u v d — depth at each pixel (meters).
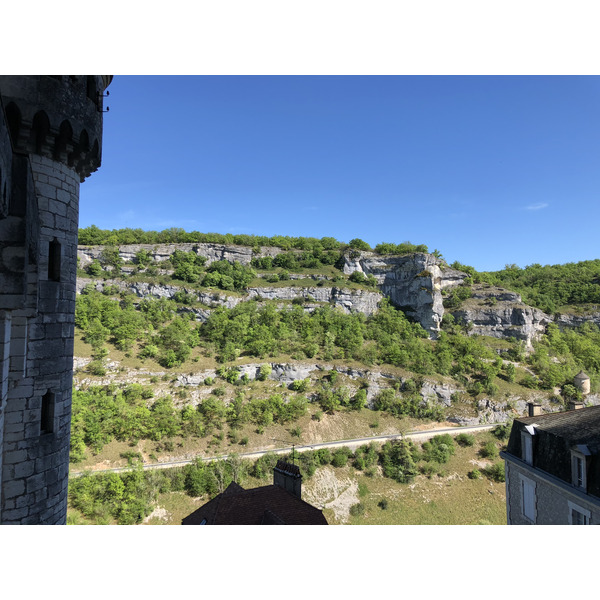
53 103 12.18
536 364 100.00
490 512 54.69
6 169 7.10
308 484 57.56
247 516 18.61
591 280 148.75
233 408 69.94
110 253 120.31
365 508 54.50
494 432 72.81
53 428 12.37
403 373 87.50
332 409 76.19
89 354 76.75
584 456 15.77
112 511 45.75
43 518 11.87
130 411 61.59
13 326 11.17
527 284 158.38
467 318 122.38
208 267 131.88
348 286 128.50
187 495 51.28
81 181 14.63
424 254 129.75
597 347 111.12
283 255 145.38
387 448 65.38
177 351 84.06
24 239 8.70
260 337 92.88
